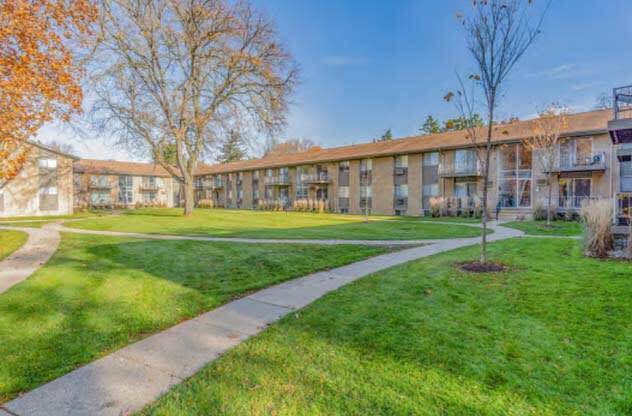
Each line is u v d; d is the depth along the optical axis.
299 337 3.79
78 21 10.40
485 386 2.74
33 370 3.20
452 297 4.95
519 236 12.88
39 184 27.09
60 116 10.56
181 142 23.86
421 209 29.20
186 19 20.80
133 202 47.56
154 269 7.33
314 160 36.94
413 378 2.89
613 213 8.44
